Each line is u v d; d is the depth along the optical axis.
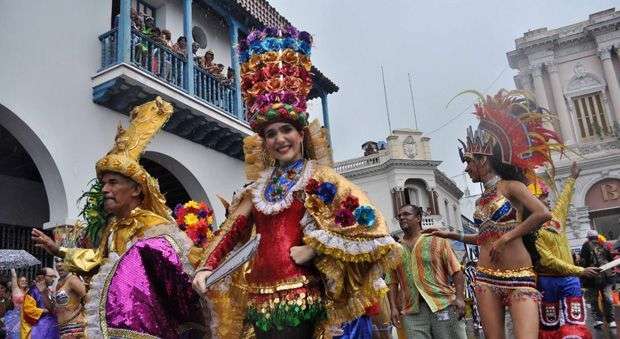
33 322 5.01
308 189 2.13
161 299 2.71
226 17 11.41
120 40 8.33
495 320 2.90
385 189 29.83
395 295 4.97
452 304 4.50
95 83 8.26
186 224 3.18
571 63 29.75
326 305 2.17
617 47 28.66
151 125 3.31
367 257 2.02
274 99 2.33
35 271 9.06
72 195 7.50
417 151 30.27
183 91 9.20
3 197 9.55
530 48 30.23
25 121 7.11
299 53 2.48
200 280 2.15
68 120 7.76
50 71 7.66
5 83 6.97
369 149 31.55
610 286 8.13
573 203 27.31
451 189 35.69
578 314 3.49
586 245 8.49
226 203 3.09
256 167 2.63
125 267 2.64
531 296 2.78
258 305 2.11
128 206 3.02
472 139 3.27
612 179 27.34
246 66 2.49
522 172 3.18
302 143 2.43
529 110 3.20
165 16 10.68
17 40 7.27
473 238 3.48
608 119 28.28
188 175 9.95
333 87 14.59
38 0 7.72
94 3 8.76
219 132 10.36
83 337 2.59
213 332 2.46
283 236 2.17
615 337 6.95
